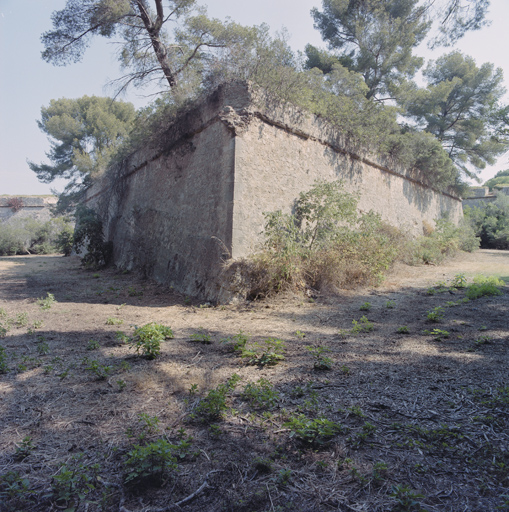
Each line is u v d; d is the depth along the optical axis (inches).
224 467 83.5
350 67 716.0
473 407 108.9
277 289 300.2
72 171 924.6
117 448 91.6
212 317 251.8
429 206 653.3
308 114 366.6
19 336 209.0
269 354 154.6
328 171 400.8
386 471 79.6
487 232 834.8
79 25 470.6
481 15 263.4
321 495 73.7
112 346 187.0
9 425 105.9
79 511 71.7
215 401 105.4
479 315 228.4
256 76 324.2
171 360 161.3
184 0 470.3
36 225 1088.8
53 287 401.1
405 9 660.7
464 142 820.0
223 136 316.2
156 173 450.3
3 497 73.7
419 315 239.9
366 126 445.4
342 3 675.4
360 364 150.4
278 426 101.3
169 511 70.9
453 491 73.5
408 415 105.8
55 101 982.4
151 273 418.3
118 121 943.0
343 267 332.8
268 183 326.0
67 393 127.5
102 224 608.1
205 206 332.2
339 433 96.1
